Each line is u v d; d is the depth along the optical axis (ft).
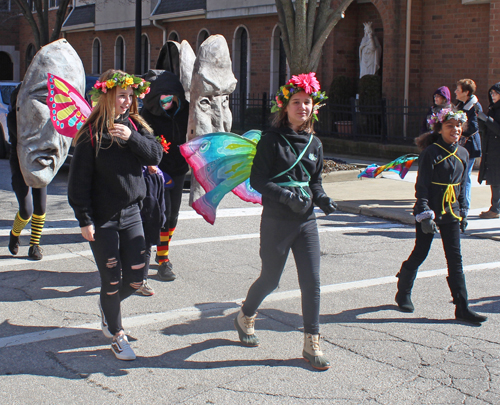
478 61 53.47
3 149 47.26
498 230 27.09
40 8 67.62
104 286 13.43
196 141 14.57
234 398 11.92
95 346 14.34
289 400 11.87
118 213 13.17
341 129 58.44
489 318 16.66
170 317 16.34
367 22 62.69
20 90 20.70
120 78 12.68
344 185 38.86
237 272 20.61
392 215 30.04
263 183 13.17
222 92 21.40
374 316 16.70
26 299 17.47
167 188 19.10
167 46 22.75
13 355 13.71
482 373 13.21
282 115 13.57
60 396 11.91
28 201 21.17
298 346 14.56
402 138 53.93
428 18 56.70
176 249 23.45
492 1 47.62
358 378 12.89
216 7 75.36
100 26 98.68
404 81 57.47
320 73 64.80
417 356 14.07
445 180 16.37
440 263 22.18
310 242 13.56
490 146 29.07
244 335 14.52
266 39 72.54
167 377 12.80
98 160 12.80
